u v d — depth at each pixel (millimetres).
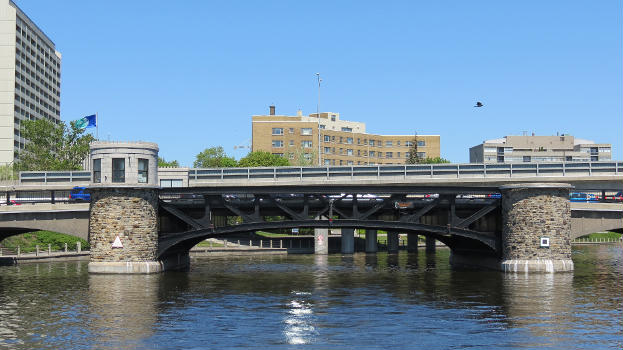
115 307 42406
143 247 63469
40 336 33406
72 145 140000
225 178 85875
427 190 66938
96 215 63062
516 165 82750
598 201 89375
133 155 63000
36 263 80938
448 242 82000
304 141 199875
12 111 174500
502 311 41094
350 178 84312
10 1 177500
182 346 31312
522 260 65500
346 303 44781
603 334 34031
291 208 73375
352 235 107375
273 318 38750
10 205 70938
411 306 43312
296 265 79625
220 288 53094
